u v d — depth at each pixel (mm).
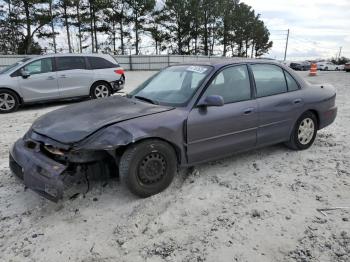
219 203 3543
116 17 42719
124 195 3688
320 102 5109
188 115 3775
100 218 3268
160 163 3623
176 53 50562
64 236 2994
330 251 2746
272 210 3385
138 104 3990
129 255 2732
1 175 4328
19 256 2738
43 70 9688
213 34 55094
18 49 37625
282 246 2818
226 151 4203
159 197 3641
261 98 4473
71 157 3279
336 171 4348
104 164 3578
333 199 3611
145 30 45031
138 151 3422
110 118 3514
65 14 38188
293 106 4773
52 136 3379
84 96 10508
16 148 3639
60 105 10359
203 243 2869
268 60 4832
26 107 10078
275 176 4223
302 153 5039
